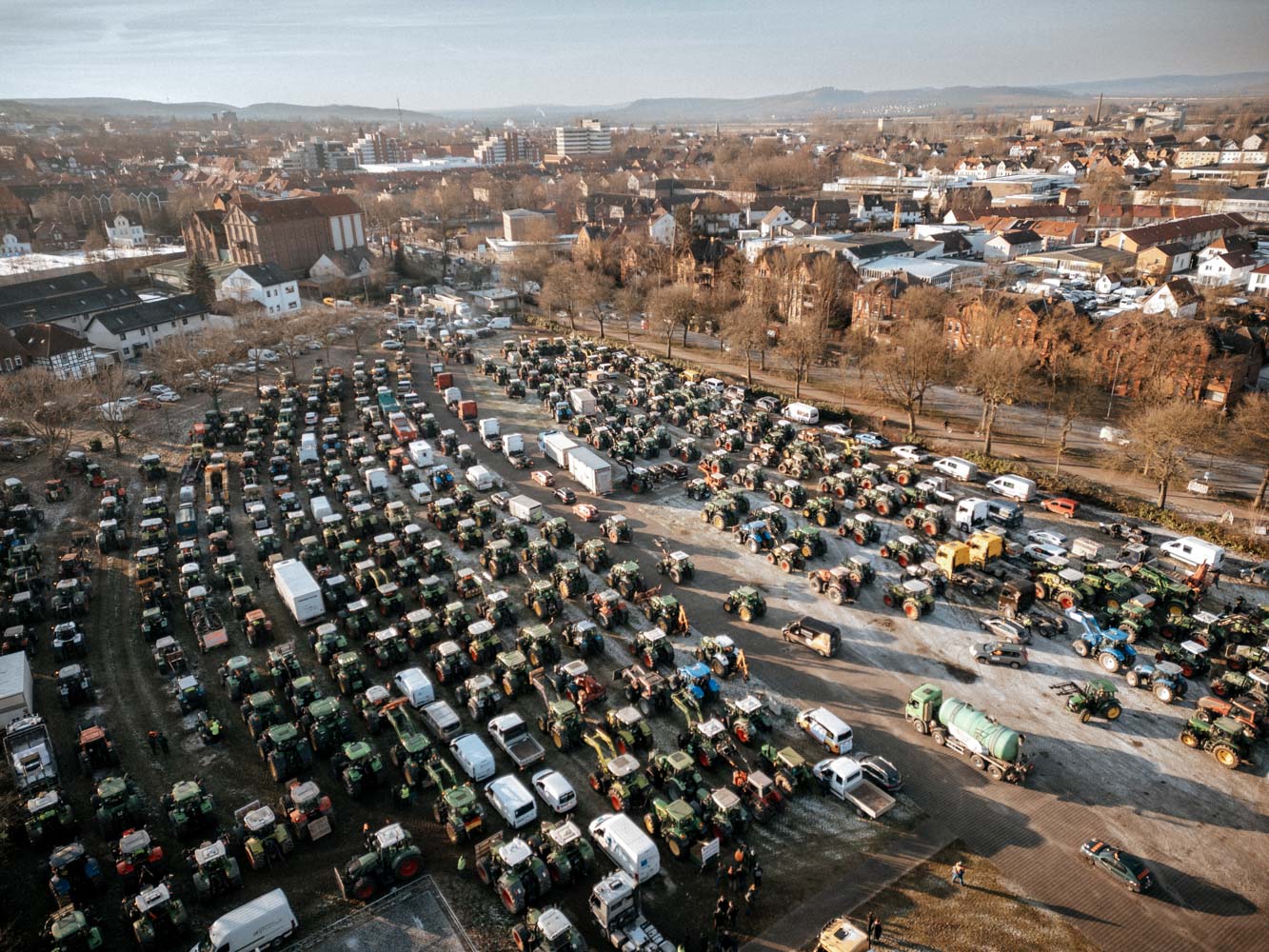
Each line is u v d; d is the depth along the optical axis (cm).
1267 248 18362
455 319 15250
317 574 6612
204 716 5047
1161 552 6712
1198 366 9594
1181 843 4059
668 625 5859
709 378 11569
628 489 8294
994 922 3662
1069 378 10894
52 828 4131
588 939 3622
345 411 10844
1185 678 5272
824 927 3597
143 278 18825
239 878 3856
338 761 4531
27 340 12050
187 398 11375
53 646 5647
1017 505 7494
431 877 3962
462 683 5369
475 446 9562
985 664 5466
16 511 7512
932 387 11288
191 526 7250
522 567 6738
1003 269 16300
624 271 18188
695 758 4650
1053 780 4481
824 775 4428
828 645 5516
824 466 8325
